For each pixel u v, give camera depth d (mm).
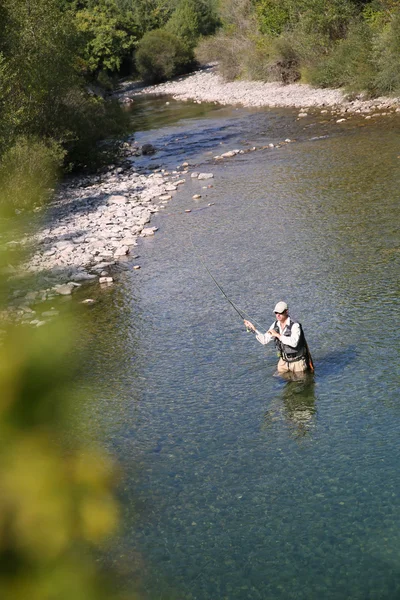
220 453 8336
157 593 6156
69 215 21547
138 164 29484
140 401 9750
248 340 11430
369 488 7355
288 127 33250
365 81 36469
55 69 26812
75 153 28719
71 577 1521
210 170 26203
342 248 15242
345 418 8742
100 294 14414
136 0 86750
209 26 82438
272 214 18938
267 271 14516
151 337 11953
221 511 7254
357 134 28625
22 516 1544
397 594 5934
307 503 7246
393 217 16938
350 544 6586
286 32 49812
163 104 51625
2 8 25641
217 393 9805
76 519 1603
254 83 52406
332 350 10594
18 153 20578
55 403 1665
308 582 6180
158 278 15055
